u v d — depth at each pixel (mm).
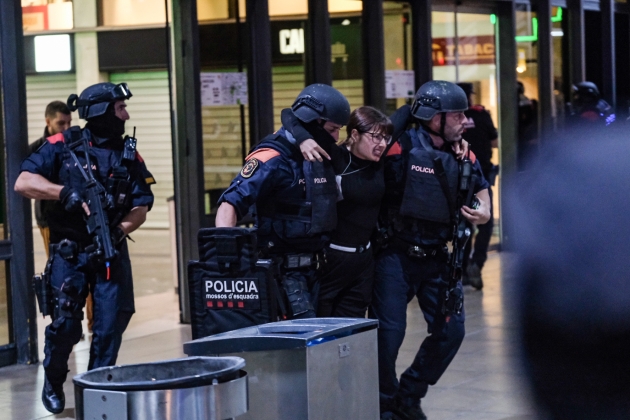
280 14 16562
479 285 17875
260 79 15977
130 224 9703
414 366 9375
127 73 25016
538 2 23750
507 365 11891
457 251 9008
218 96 15398
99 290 9617
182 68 15016
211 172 15336
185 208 15195
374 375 6137
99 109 9617
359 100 18188
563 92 25969
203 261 6949
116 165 9680
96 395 4762
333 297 8578
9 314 12609
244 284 6820
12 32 12336
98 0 23922
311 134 8211
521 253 13664
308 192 8070
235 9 15664
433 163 8875
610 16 28344
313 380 5547
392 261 9023
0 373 12203
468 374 11609
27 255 12555
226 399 4879
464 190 8977
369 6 18156
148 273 21141
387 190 8984
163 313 16547
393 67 18969
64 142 9727
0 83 12273
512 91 22406
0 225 12453
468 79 21656
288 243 8164
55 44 24516
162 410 4715
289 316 7938
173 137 15234
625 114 18344
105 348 9586
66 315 9570
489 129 17906
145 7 23594
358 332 5996
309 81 17047
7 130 12305
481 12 21859
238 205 7824
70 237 9680
